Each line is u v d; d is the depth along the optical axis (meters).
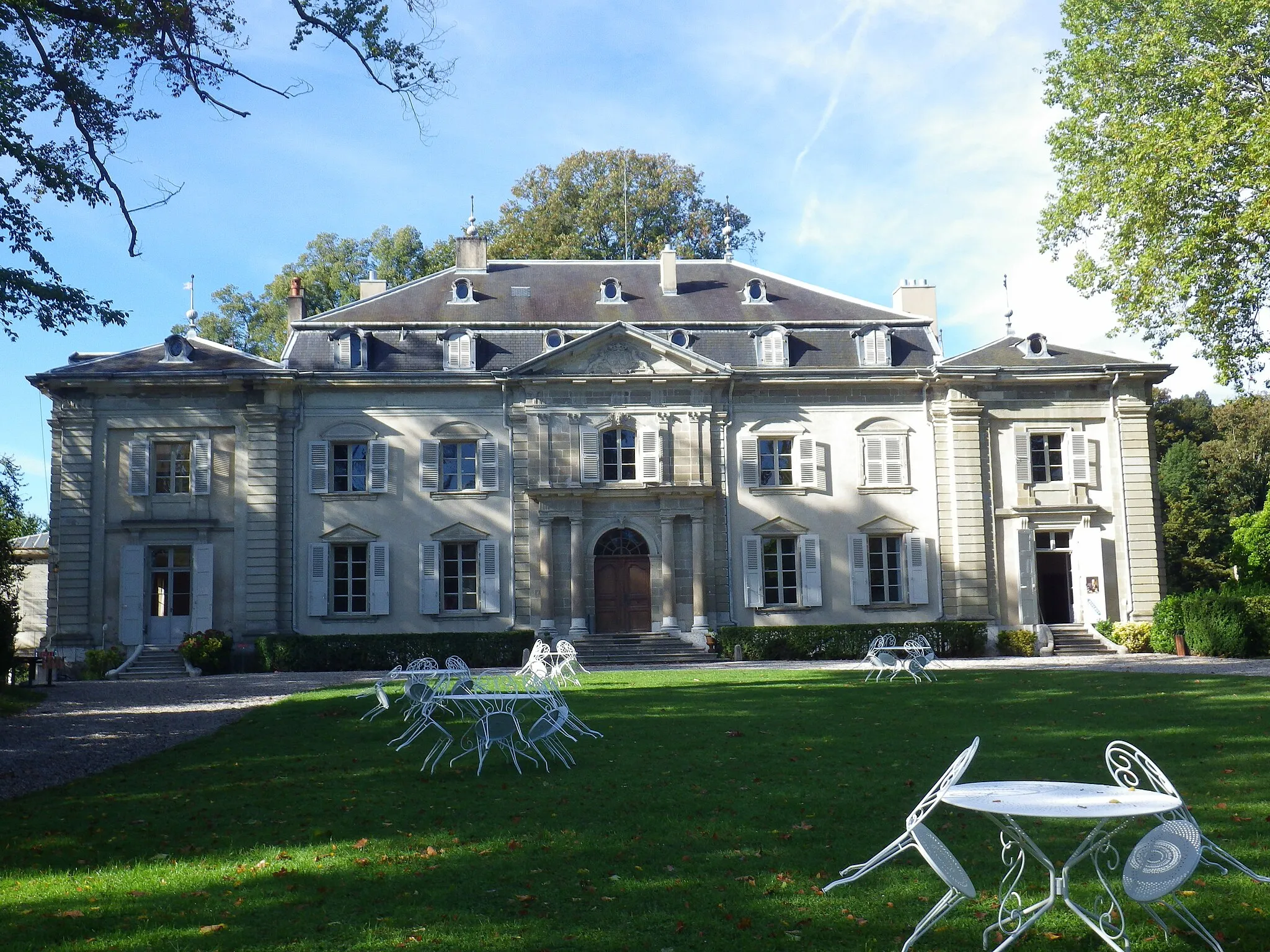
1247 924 6.02
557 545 32.12
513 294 34.88
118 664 30.22
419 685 14.36
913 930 6.01
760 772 10.96
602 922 6.19
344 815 9.38
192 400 32.03
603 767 11.59
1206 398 61.50
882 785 10.10
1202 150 23.05
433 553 32.12
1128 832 8.10
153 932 6.16
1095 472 33.38
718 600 32.50
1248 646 28.22
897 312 36.12
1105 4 26.39
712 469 32.69
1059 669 24.22
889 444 33.28
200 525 31.36
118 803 10.22
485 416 32.62
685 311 34.59
